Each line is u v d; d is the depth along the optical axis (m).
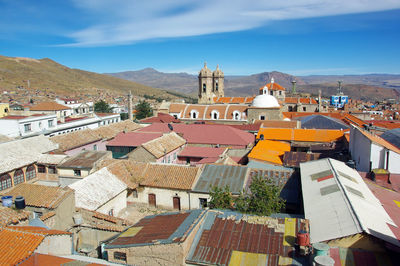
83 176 42.59
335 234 19.75
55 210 28.27
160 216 25.39
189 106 92.88
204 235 21.58
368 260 18.12
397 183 33.00
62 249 22.17
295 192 35.53
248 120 84.25
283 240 20.39
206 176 41.28
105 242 25.36
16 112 86.69
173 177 41.44
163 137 58.97
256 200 25.84
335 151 52.69
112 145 62.25
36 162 48.38
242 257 19.27
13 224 24.34
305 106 117.56
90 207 33.19
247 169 40.91
